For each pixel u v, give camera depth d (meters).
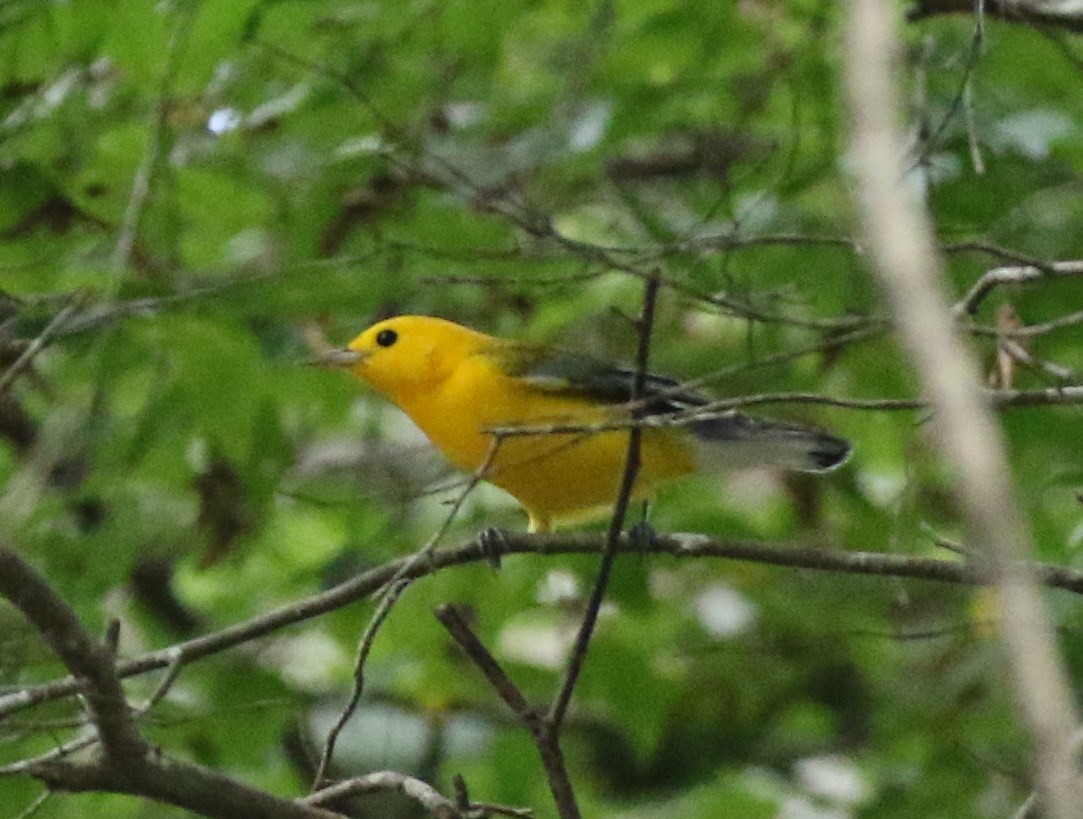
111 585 12.05
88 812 12.07
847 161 10.89
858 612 14.60
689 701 15.34
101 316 9.94
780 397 7.78
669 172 13.09
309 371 12.98
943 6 10.65
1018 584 2.67
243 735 12.11
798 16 12.32
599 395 10.48
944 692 13.53
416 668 13.82
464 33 11.60
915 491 12.38
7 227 11.69
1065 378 10.10
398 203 12.03
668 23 12.05
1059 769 2.54
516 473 10.32
